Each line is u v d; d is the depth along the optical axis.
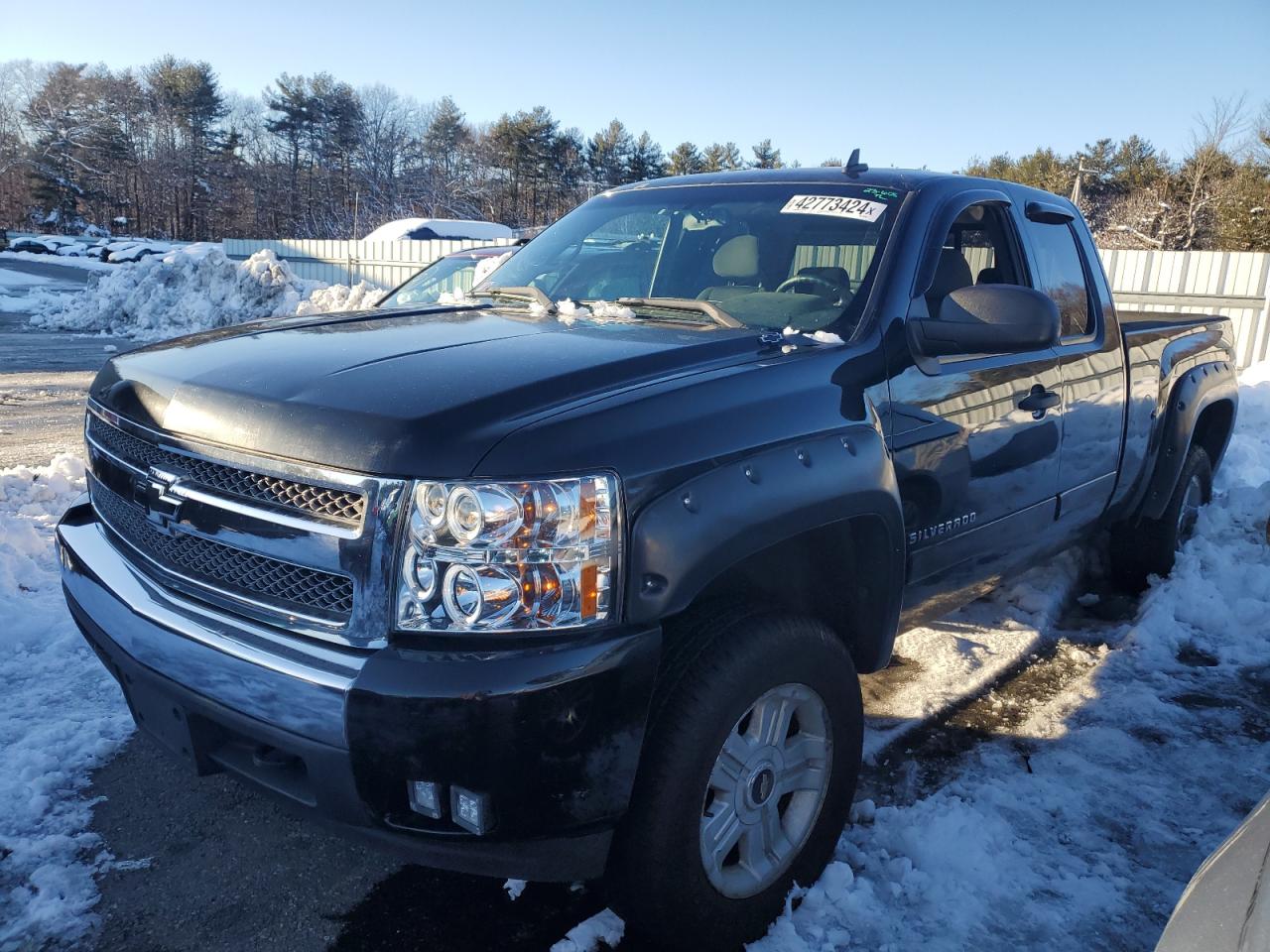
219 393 2.17
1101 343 3.88
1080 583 5.10
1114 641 4.39
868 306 2.83
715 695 2.08
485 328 2.73
